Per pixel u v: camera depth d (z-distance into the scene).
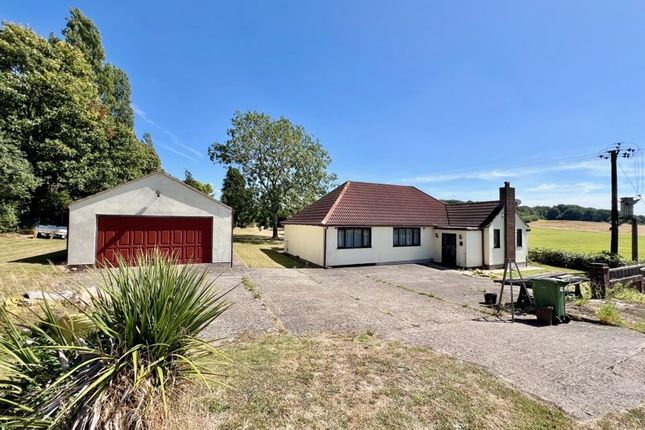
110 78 33.16
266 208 30.59
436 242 19.11
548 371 4.59
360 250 17.09
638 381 4.34
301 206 30.06
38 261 13.12
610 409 3.62
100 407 2.24
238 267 14.69
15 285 8.55
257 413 3.33
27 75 21.41
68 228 12.24
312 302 8.77
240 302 8.48
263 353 5.02
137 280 2.87
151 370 2.54
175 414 2.64
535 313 7.72
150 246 13.52
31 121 21.39
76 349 2.43
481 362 4.86
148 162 36.59
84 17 31.03
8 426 2.14
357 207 18.12
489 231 17.34
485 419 3.35
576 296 9.83
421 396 3.79
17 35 21.47
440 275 14.55
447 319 7.44
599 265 9.91
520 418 3.39
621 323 7.14
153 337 2.64
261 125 30.45
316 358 4.87
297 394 3.76
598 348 5.57
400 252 18.28
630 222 17.77
